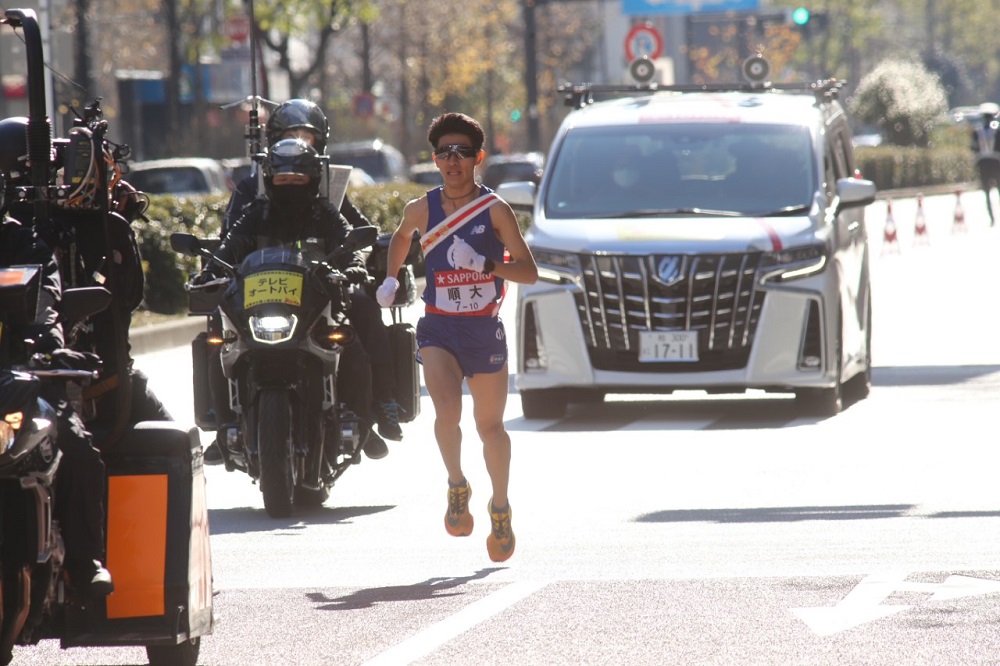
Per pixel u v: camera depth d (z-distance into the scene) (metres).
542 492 30.22
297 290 27.28
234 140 150.88
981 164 118.62
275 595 22.31
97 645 17.12
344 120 182.50
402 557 24.78
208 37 142.12
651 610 20.97
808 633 19.66
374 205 81.94
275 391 27.58
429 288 24.12
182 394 45.53
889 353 50.38
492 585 22.67
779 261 38.34
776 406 41.16
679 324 38.16
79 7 105.19
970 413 38.62
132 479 17.27
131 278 18.75
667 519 27.30
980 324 57.19
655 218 39.88
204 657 19.11
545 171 41.62
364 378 28.59
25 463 15.26
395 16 190.75
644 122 42.19
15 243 16.36
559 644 19.39
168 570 17.11
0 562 15.34
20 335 15.69
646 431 37.50
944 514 27.00
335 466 28.89
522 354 39.22
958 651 18.70
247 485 31.94
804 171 40.84
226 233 29.80
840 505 28.09
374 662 18.75
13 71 69.25
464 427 38.47
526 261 24.11
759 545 24.97
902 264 84.75
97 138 18.06
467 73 199.75
